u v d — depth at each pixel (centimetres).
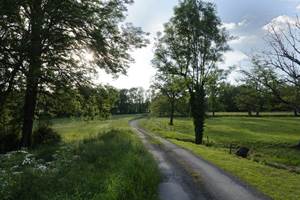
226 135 5447
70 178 1057
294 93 3347
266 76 3444
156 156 2247
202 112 4175
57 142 2725
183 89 4384
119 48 2531
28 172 1050
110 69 2556
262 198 1248
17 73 2217
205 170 1778
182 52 4166
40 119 2923
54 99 2788
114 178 1083
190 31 4178
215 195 1277
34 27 2044
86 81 2527
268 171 1764
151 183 1288
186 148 2856
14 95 2630
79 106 2847
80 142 2262
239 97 3978
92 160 1477
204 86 4216
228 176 1628
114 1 2444
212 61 4209
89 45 2416
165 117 11294
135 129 5781
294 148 3859
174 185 1415
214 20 4100
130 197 1022
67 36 2292
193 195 1269
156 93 7962
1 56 2070
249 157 2831
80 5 2267
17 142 2614
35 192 917
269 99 3634
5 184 919
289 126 7112
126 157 1506
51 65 2241
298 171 2189
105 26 2411
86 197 903
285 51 2989
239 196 1270
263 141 4581
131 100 17975
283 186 1429
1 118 2677
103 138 2512
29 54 2067
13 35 2050
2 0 1881
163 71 4338
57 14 2188
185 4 4138
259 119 9206
